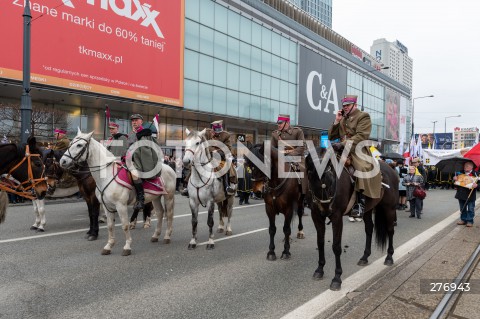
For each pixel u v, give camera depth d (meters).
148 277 5.23
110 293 4.60
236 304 4.29
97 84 17.64
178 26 21.80
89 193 7.41
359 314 3.78
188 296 4.52
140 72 19.61
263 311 4.09
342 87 40.34
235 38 26.72
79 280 5.07
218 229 8.59
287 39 32.34
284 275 5.39
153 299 4.41
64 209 11.53
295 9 36.25
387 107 51.56
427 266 5.57
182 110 22.50
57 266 5.70
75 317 3.90
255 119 28.73
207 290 4.74
